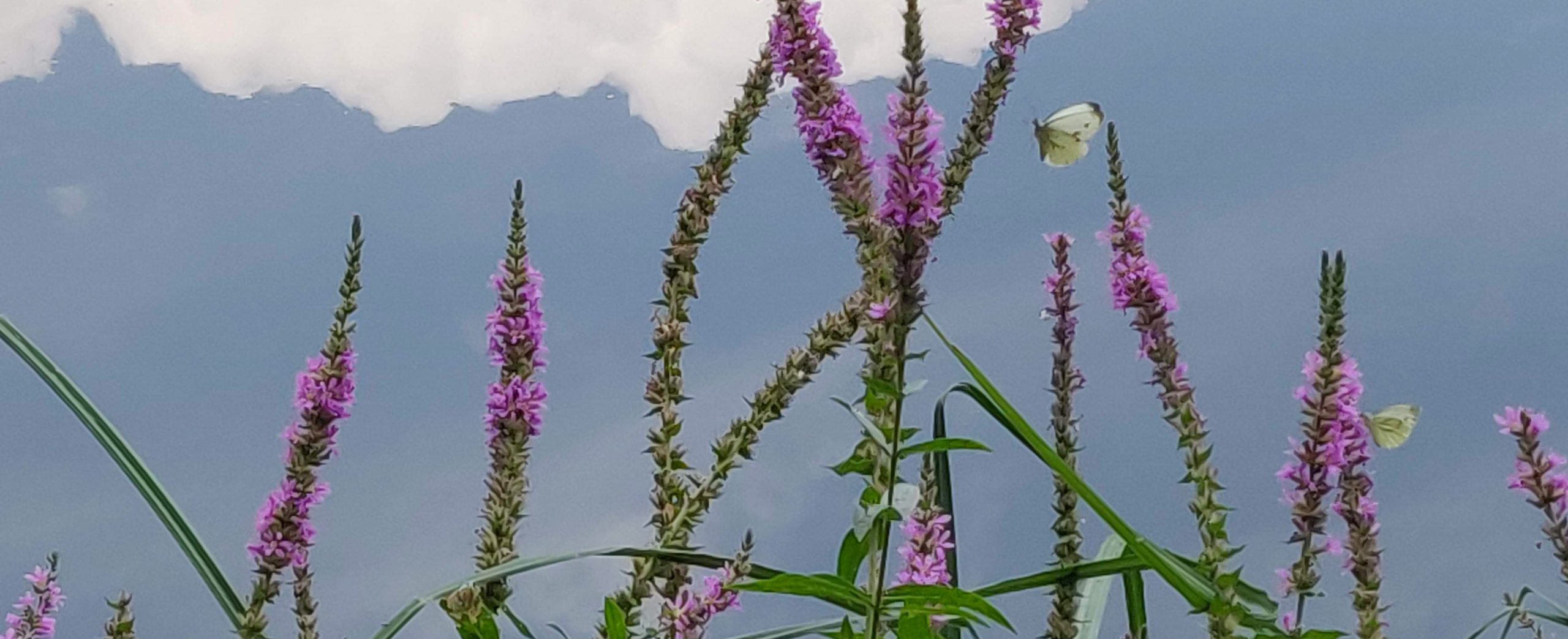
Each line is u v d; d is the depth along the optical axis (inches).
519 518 37.1
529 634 35.6
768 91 39.3
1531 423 34.3
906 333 30.9
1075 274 38.4
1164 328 35.3
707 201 38.9
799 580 30.6
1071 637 35.8
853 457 31.8
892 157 31.2
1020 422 30.7
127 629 32.9
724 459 37.4
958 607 30.5
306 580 34.5
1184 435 34.2
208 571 34.3
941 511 35.9
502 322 37.7
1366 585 32.3
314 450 34.8
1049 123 45.1
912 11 31.6
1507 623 36.4
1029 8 39.3
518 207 38.1
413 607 33.1
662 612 34.5
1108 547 37.8
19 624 44.1
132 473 34.8
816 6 34.8
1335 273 32.7
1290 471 32.4
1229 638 31.1
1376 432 34.4
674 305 38.6
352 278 35.4
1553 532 34.0
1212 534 32.9
